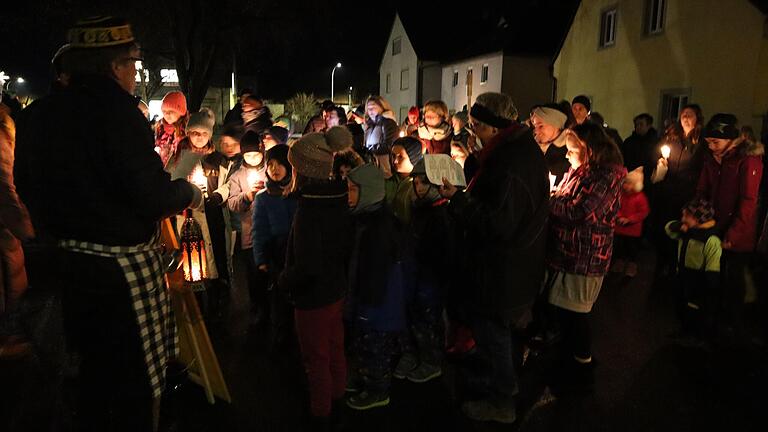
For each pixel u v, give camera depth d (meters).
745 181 4.33
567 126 5.25
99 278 2.37
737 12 10.70
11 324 4.75
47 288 5.59
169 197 2.39
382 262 3.43
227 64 21.94
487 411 3.56
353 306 3.53
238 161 4.86
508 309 3.29
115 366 2.47
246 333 4.82
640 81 13.56
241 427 3.47
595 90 15.55
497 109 3.17
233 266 6.91
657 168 6.61
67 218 2.35
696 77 11.74
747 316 5.09
